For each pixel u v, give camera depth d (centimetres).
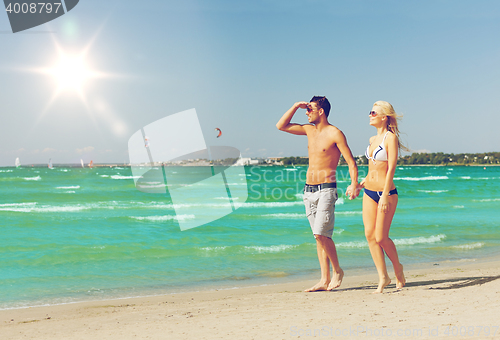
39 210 2064
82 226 1537
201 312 436
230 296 575
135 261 928
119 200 2623
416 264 841
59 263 908
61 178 4919
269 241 1230
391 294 465
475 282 520
